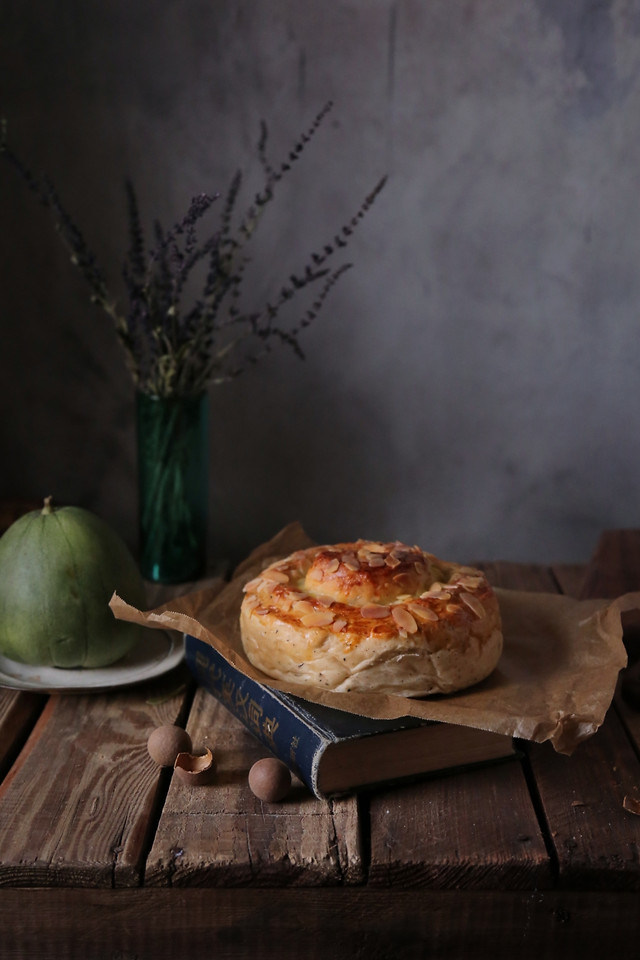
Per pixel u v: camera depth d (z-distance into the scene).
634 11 1.18
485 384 1.28
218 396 1.28
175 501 1.14
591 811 0.81
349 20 1.19
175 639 1.01
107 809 0.81
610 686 0.85
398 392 1.28
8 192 1.22
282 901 0.78
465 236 1.24
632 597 0.94
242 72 1.20
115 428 1.29
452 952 0.79
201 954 0.78
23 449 1.30
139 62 1.20
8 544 0.93
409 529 1.32
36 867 0.76
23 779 0.84
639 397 1.28
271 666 0.87
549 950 0.79
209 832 0.79
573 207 1.23
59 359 1.27
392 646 0.83
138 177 1.22
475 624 0.86
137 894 0.77
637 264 1.24
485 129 1.21
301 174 1.22
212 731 0.90
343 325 1.26
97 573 0.93
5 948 0.78
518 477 1.31
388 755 0.83
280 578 0.91
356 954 0.79
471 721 0.81
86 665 0.95
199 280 1.24
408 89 1.20
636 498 1.31
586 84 1.20
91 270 1.11
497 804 0.82
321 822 0.80
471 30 1.19
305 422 1.29
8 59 1.19
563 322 1.26
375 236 1.24
